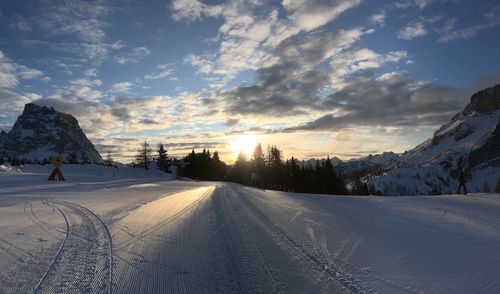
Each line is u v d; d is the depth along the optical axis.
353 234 8.91
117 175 66.69
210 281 5.58
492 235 8.44
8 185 26.39
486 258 6.63
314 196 20.70
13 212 12.27
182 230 9.46
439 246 7.56
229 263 6.51
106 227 9.66
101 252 7.10
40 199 16.84
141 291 5.14
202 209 13.88
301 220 11.10
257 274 5.91
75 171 64.31
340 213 12.53
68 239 8.13
